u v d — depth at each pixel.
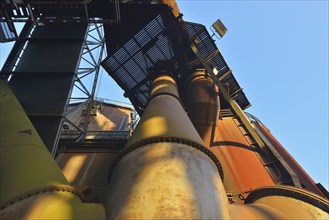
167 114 9.04
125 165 6.88
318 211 6.79
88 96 15.74
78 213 5.82
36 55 14.53
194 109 15.59
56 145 10.98
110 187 6.82
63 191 6.36
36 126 11.32
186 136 7.48
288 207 6.96
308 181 13.27
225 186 12.84
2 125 8.79
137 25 17.86
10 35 14.17
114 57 17.88
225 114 19.30
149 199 5.30
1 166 7.16
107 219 5.65
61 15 16.06
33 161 7.29
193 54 18.05
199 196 5.51
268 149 14.41
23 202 5.86
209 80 16.95
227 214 5.88
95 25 18.06
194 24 16.61
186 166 6.18
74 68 13.91
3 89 11.09
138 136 7.90
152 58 18.38
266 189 7.96
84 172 12.45
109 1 15.62
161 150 6.69
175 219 4.88
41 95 12.48
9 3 13.46
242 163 14.02
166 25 17.16
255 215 6.36
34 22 15.20
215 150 15.10
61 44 15.34
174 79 16.97
